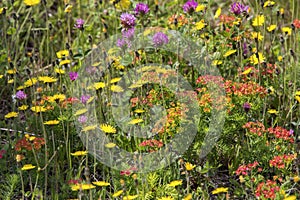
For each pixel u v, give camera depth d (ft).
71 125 5.69
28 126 5.76
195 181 5.48
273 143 5.49
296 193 5.30
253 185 5.28
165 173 5.40
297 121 5.86
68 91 6.01
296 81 6.16
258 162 5.46
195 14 6.15
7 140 5.81
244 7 6.08
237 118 5.49
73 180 5.30
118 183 5.34
